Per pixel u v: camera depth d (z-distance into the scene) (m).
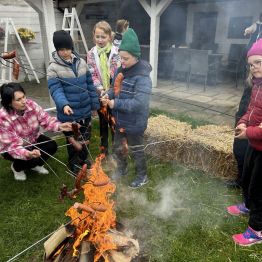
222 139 3.47
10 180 3.35
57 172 3.48
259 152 2.12
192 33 8.43
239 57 7.43
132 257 2.02
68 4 8.91
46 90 7.57
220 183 3.28
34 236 2.52
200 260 2.24
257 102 2.13
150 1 6.89
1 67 6.38
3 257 2.31
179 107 5.17
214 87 7.25
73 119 3.12
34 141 3.26
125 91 2.77
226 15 7.65
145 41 8.57
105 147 3.64
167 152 3.71
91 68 3.53
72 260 1.94
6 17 8.09
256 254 2.29
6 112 2.96
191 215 2.73
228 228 2.57
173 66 7.52
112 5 8.51
